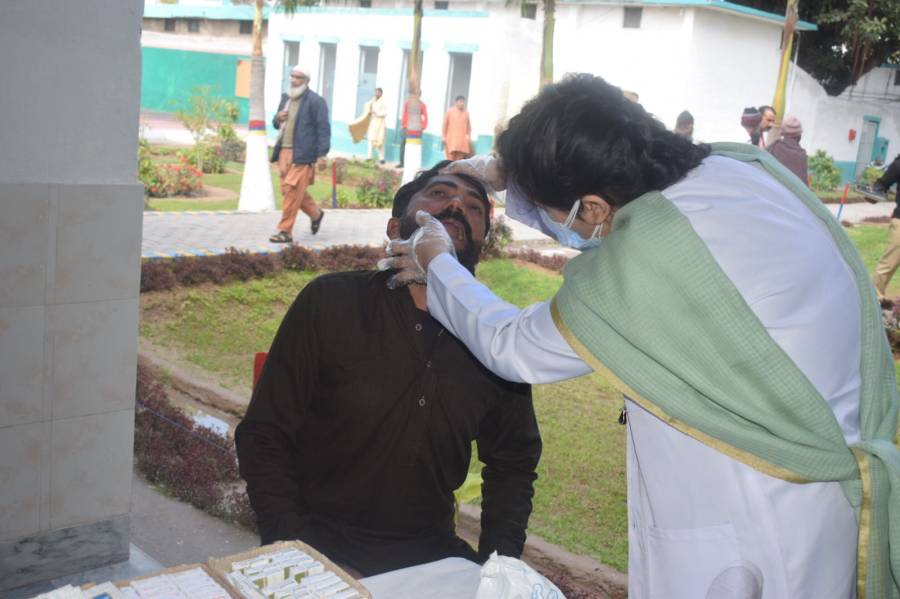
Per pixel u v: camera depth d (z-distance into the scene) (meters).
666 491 1.76
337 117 23.03
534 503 4.73
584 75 1.85
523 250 11.15
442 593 1.77
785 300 1.66
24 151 2.90
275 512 2.28
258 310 8.32
